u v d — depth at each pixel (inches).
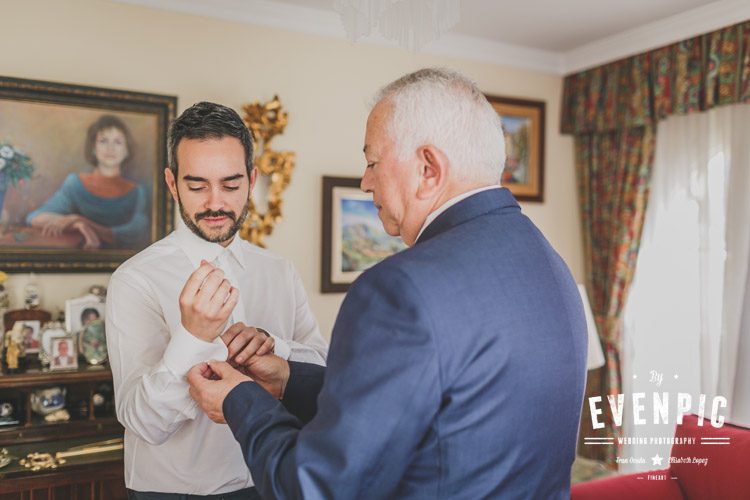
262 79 133.5
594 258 162.7
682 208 142.6
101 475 97.0
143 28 122.6
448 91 39.0
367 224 143.4
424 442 34.7
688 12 132.8
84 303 114.2
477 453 34.4
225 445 55.0
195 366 43.9
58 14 116.0
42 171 114.3
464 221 38.3
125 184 120.6
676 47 137.8
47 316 112.6
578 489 95.6
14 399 107.7
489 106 40.4
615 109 152.8
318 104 139.6
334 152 141.4
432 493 34.6
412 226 40.8
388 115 39.7
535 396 36.0
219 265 57.9
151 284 54.7
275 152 133.1
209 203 53.6
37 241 114.3
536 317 36.4
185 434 53.8
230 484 55.4
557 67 167.5
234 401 40.0
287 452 35.8
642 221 149.6
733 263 130.2
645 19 138.6
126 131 120.3
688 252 141.6
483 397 34.4
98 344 111.7
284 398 49.9
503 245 37.3
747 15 123.3
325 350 65.9
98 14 119.0
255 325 60.5
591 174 164.9
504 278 36.0
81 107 116.8
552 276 38.6
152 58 123.4
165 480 54.2
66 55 116.6
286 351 54.4
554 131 168.4
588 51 158.6
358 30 72.5
